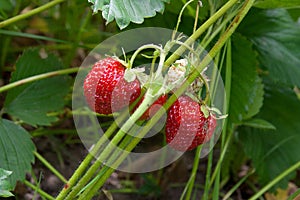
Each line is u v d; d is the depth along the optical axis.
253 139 0.64
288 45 0.63
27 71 0.60
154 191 0.64
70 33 0.70
